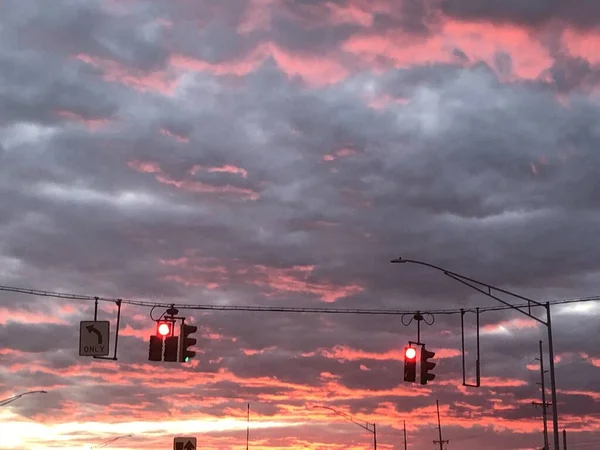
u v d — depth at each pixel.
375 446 78.62
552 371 37.06
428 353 34.78
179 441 51.72
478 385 36.31
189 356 33.03
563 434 80.50
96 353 35.06
